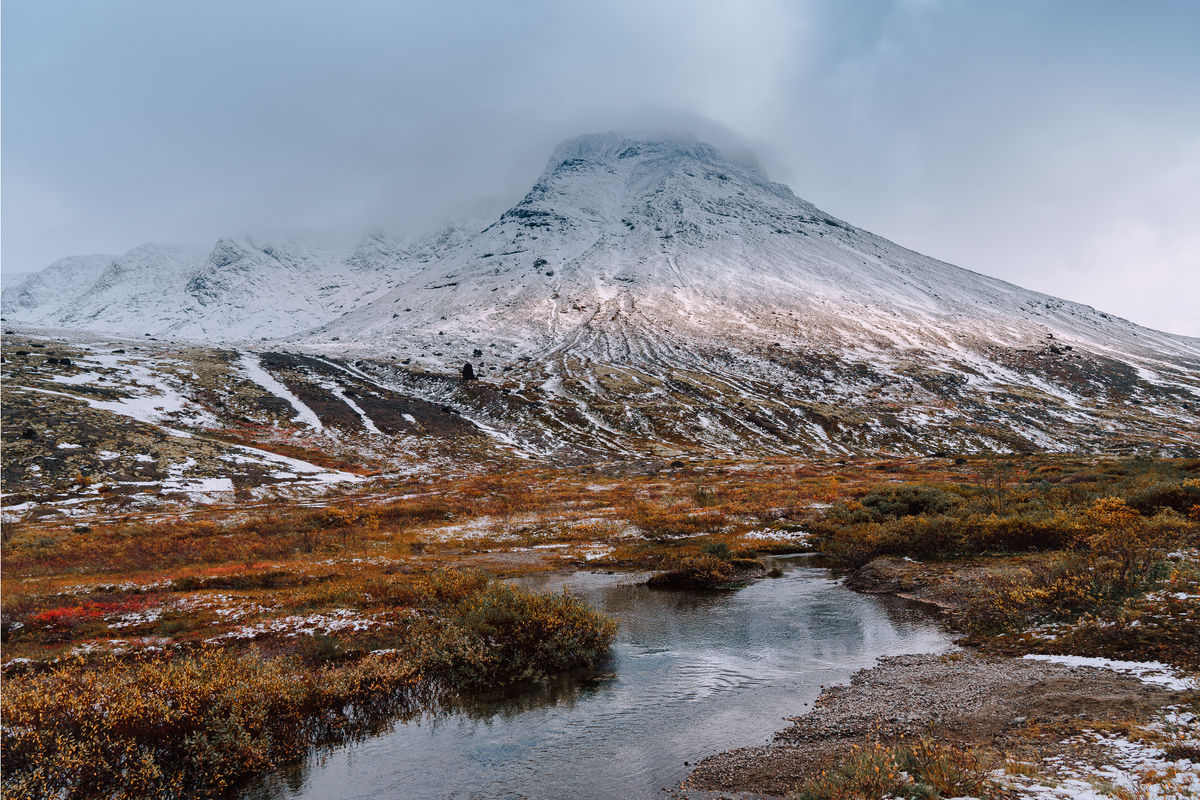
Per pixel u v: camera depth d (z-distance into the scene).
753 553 36.94
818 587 27.81
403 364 184.75
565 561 36.00
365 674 15.79
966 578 24.86
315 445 107.75
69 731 11.32
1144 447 125.12
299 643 19.58
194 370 142.38
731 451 126.56
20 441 77.75
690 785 10.72
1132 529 21.86
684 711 14.23
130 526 49.78
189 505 68.31
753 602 25.28
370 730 13.84
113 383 119.44
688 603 25.52
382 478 90.56
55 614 22.25
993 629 18.88
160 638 20.19
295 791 11.31
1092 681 13.33
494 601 19.16
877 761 9.35
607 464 104.25
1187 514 26.56
